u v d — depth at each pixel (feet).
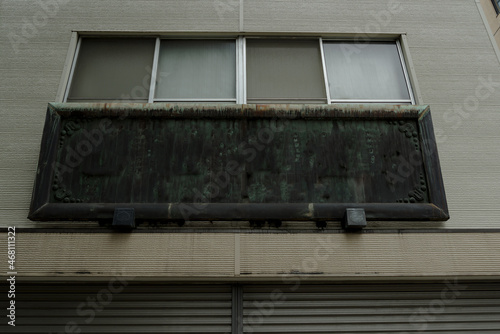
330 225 12.19
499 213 12.64
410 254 11.59
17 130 13.39
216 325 11.35
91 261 11.24
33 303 11.52
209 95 14.79
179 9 16.02
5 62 14.58
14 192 12.44
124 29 15.51
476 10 16.52
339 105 13.34
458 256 11.61
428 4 16.55
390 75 15.38
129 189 12.23
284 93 14.87
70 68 14.80
